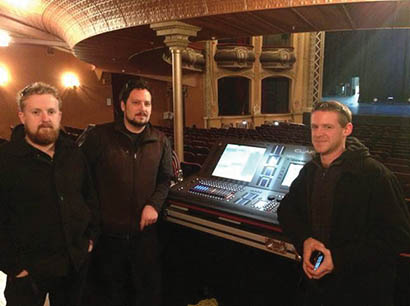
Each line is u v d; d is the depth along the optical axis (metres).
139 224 1.81
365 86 19.73
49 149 1.51
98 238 1.82
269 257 2.00
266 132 7.92
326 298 1.24
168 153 1.97
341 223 1.17
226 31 3.53
